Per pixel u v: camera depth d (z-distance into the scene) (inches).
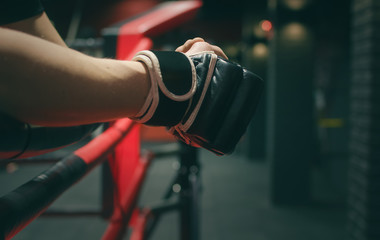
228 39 445.4
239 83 14.2
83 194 216.8
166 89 12.1
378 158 91.5
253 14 344.2
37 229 167.2
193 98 13.4
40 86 8.6
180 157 58.6
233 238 163.5
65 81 8.9
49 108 9.0
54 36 12.1
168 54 12.8
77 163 14.9
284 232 171.2
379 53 89.9
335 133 310.8
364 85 94.3
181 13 41.3
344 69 311.1
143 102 11.9
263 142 358.9
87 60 9.8
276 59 204.8
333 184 251.9
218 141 13.8
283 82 206.2
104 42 39.0
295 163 211.6
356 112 100.0
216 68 13.9
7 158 10.4
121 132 24.6
